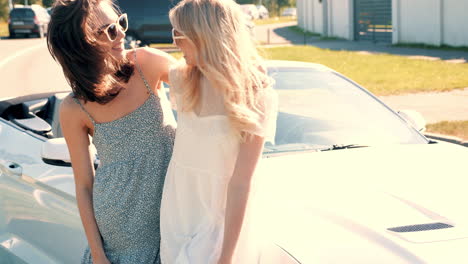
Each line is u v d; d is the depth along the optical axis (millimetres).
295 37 31172
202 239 1956
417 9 21359
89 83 2029
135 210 2186
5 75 14734
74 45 2004
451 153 3066
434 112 8578
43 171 3158
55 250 3084
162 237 2104
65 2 2020
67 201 2947
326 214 2273
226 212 1849
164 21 18312
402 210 2305
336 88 3623
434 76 12602
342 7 28484
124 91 2143
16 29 31438
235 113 1790
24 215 3311
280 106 3369
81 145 2197
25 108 4238
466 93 10195
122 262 2211
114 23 2061
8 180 3418
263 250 2092
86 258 2414
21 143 3488
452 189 2529
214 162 1906
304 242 2088
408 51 19391
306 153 3010
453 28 19562
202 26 1807
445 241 2090
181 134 1971
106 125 2139
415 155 3000
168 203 2059
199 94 1909
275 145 3090
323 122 3289
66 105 2162
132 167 2168
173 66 2045
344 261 1990
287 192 2475
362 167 2779
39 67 16359
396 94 10484
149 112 2170
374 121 3389
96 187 2180
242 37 1843
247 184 1836
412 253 2010
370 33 25922
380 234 2117
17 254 3336
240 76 1809
